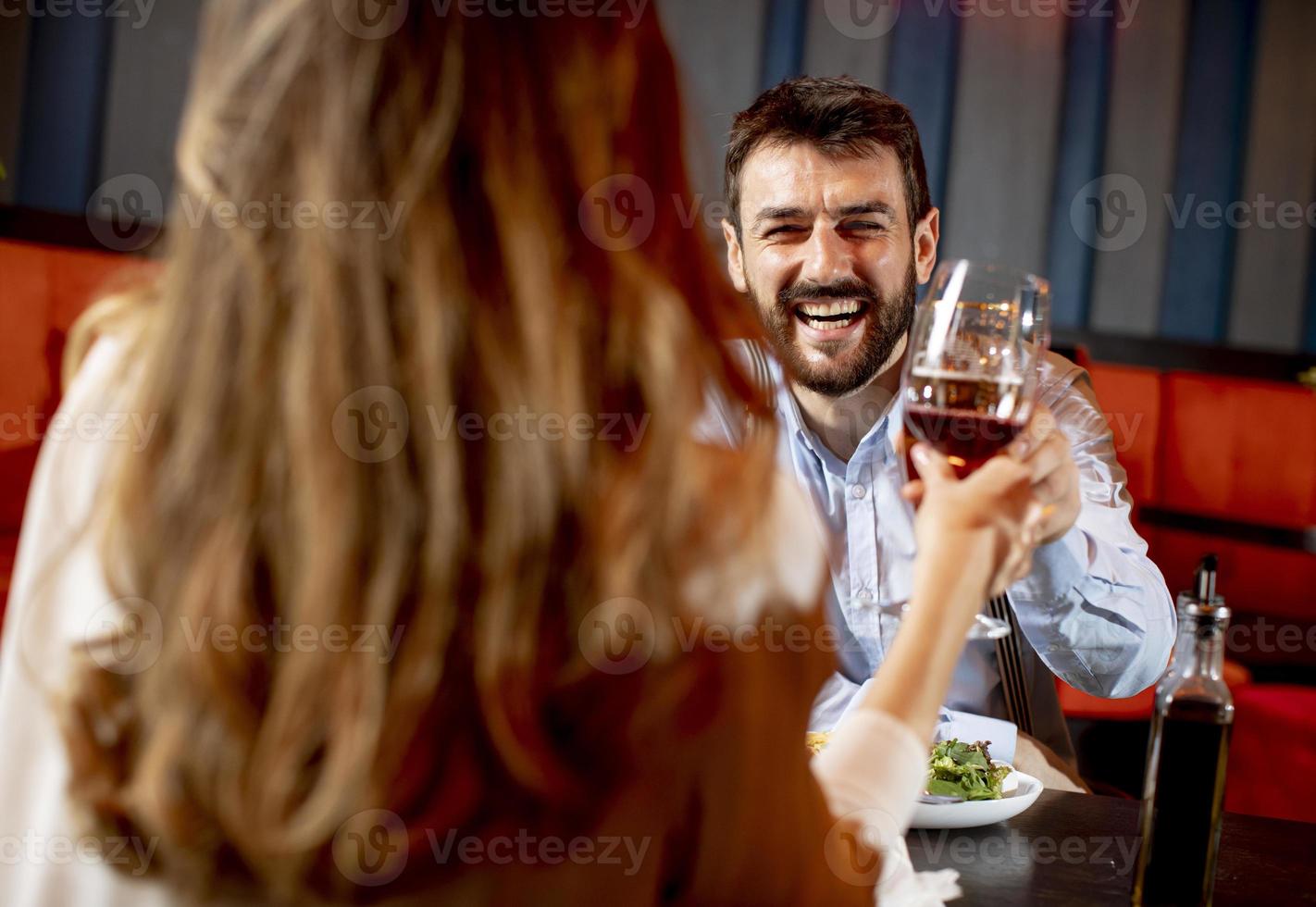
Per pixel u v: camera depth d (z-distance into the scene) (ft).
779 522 1.79
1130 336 14.56
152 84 11.78
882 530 5.54
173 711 1.57
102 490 1.72
